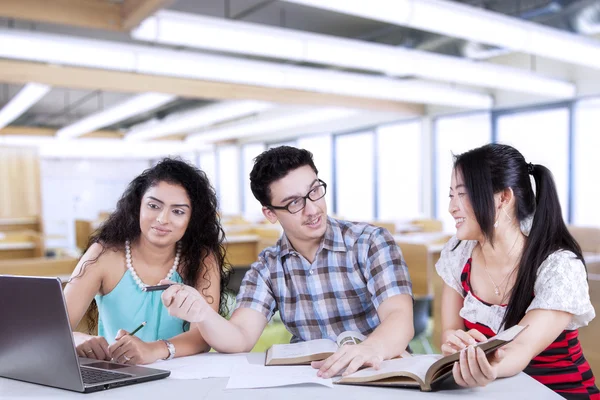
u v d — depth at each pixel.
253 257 6.37
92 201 16.55
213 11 5.72
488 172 1.51
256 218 9.78
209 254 1.92
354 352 1.34
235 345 1.60
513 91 7.35
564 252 1.49
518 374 1.32
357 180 10.33
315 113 8.35
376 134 9.80
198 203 1.85
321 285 1.72
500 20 3.76
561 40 4.13
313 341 1.59
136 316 1.82
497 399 1.15
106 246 1.84
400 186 9.37
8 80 5.62
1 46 3.77
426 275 4.18
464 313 1.64
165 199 1.75
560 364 1.50
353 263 1.70
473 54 5.12
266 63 4.97
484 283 1.62
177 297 1.49
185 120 8.69
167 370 1.38
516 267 1.55
